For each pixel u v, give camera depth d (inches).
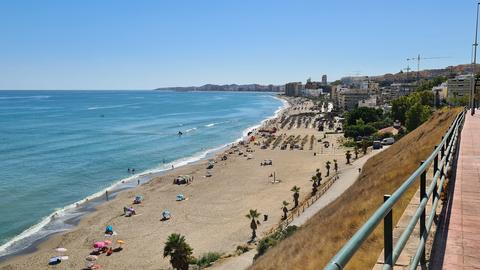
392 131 4338.1
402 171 1111.6
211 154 4013.3
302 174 2989.7
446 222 303.0
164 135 5251.0
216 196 2459.4
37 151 3887.8
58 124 6190.9
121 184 2805.1
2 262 1592.0
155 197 2472.9
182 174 3083.2
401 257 258.2
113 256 1631.4
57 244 1765.5
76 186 2726.4
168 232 1875.0
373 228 117.6
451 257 240.2
